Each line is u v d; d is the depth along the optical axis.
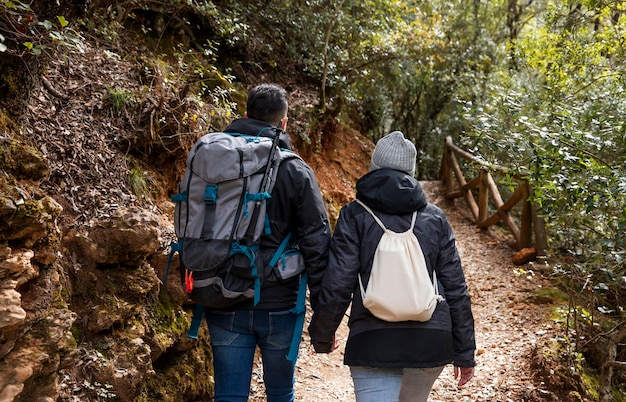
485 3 10.79
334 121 7.20
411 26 8.02
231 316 2.35
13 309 2.08
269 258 2.31
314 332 2.33
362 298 2.25
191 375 3.13
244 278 2.23
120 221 2.91
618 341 3.83
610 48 5.83
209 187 2.24
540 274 5.72
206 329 3.38
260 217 2.24
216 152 2.24
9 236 2.22
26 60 2.73
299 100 6.68
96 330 2.68
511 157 3.87
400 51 7.73
